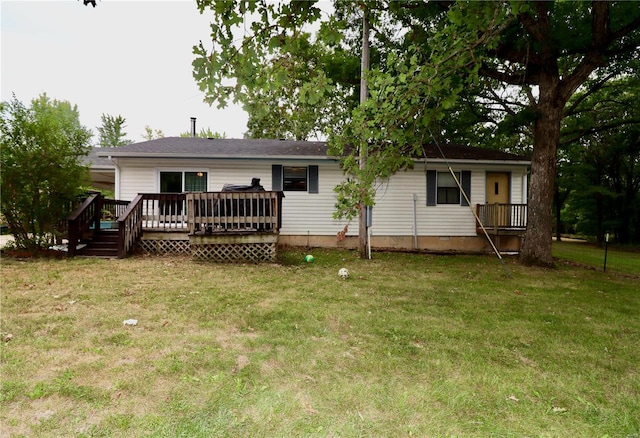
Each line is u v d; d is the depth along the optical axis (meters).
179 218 9.05
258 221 8.38
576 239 29.45
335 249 11.34
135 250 8.84
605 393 2.62
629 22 8.13
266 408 2.21
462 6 3.11
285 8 2.48
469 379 2.74
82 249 8.48
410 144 4.84
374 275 7.26
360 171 4.71
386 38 10.31
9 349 2.97
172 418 2.07
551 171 9.48
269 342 3.36
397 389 2.54
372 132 4.34
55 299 4.58
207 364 2.81
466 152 12.66
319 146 12.88
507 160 11.63
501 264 9.45
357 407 2.27
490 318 4.46
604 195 21.75
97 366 2.70
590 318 4.66
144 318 3.94
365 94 9.24
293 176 11.73
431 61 3.96
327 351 3.20
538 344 3.62
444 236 12.02
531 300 5.52
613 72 12.20
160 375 2.59
